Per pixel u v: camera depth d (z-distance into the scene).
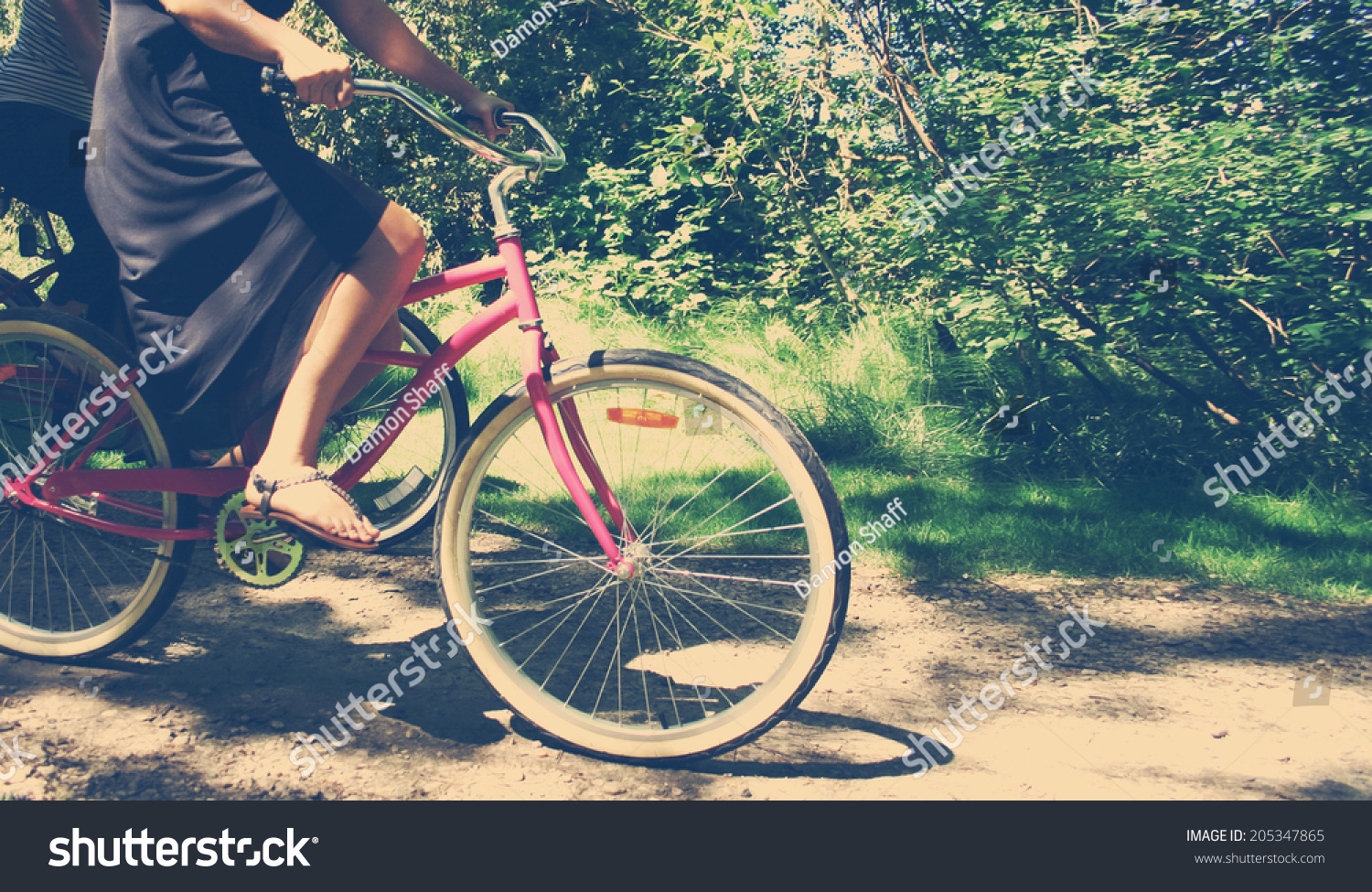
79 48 2.32
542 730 2.01
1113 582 3.16
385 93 1.90
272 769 1.88
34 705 2.09
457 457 2.04
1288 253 4.38
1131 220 4.31
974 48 5.69
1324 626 2.79
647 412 2.02
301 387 1.95
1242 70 4.64
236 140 1.95
